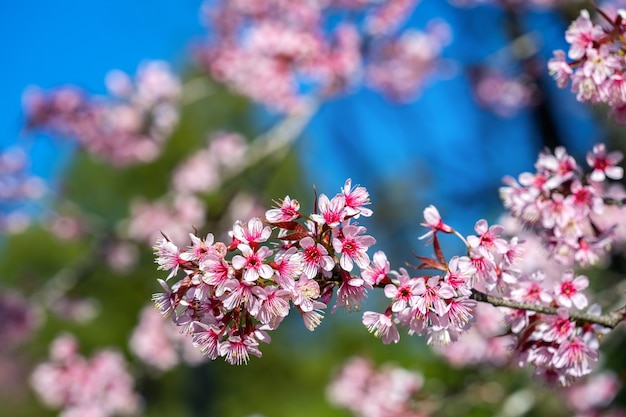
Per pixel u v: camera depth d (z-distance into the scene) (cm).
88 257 272
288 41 211
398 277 96
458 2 259
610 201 108
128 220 269
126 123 268
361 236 94
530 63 267
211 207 250
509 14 263
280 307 93
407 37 253
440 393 179
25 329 262
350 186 95
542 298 102
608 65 103
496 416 183
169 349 228
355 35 214
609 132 234
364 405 205
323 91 214
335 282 95
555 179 108
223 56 251
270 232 94
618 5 215
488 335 152
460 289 97
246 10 235
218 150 253
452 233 99
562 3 230
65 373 228
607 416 187
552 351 101
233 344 94
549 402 205
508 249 99
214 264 93
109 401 227
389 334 97
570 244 108
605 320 101
